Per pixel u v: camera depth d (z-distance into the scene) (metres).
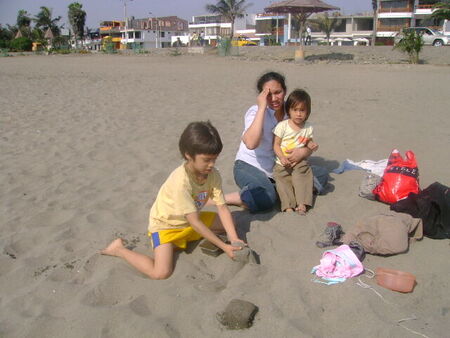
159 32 81.75
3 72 18.28
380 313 2.40
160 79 14.98
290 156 3.71
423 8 54.22
